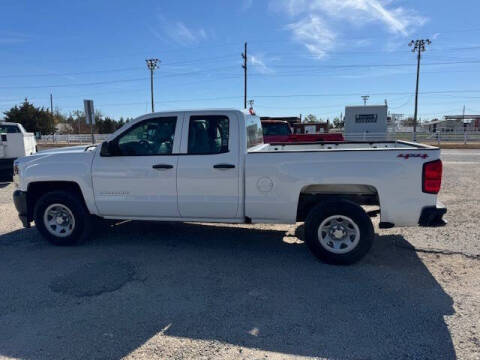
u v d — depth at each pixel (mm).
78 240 5398
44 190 5652
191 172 4824
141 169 4992
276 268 4520
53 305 3639
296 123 23016
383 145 6258
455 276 4207
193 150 4883
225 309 3529
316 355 2828
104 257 4941
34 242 5645
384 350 2875
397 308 3514
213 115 4855
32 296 3834
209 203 4840
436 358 2773
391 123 39312
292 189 4555
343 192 4652
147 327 3229
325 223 4551
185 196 4902
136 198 5078
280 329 3180
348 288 3947
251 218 4789
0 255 5086
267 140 11789
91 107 11016
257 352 2871
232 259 4840
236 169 4691
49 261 4832
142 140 5105
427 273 4305
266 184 4629
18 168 5531
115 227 6379
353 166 4387
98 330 3195
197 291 3916
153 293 3875
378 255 4883
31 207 5633
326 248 4555
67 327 3248
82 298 3775
